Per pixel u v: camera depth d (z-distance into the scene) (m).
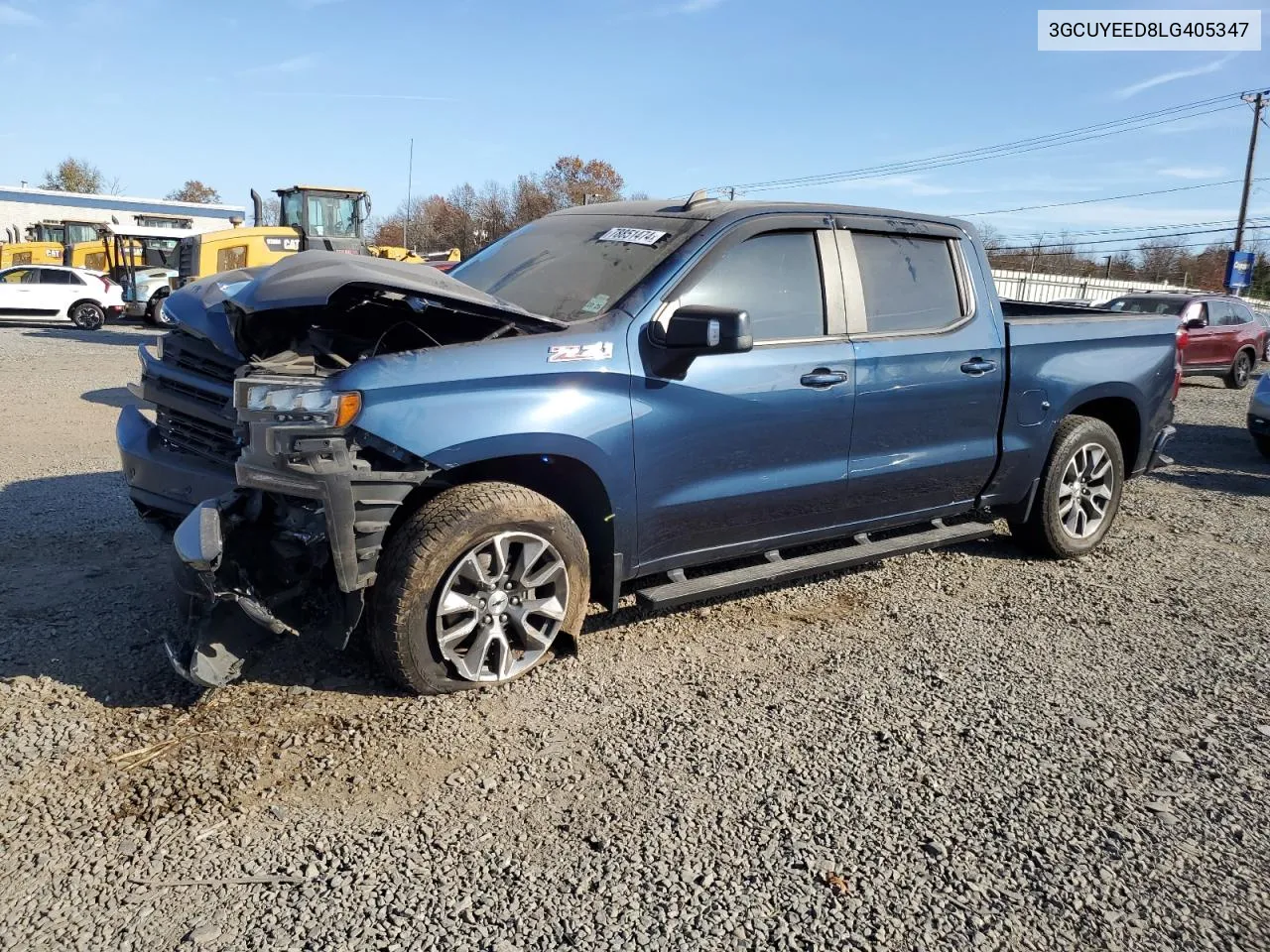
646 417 3.81
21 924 2.41
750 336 3.63
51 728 3.31
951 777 3.24
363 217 21.59
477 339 4.08
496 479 3.81
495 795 3.03
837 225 4.52
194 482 4.38
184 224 31.33
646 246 4.21
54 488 6.61
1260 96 35.19
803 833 2.90
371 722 3.43
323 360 4.02
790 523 4.41
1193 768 3.36
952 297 4.93
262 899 2.53
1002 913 2.58
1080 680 4.04
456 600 3.52
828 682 3.94
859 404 4.42
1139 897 2.66
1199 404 15.04
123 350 17.53
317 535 3.32
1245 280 35.12
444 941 2.40
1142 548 6.07
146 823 2.83
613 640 4.27
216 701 3.53
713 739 3.44
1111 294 36.47
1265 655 4.36
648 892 2.61
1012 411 5.09
